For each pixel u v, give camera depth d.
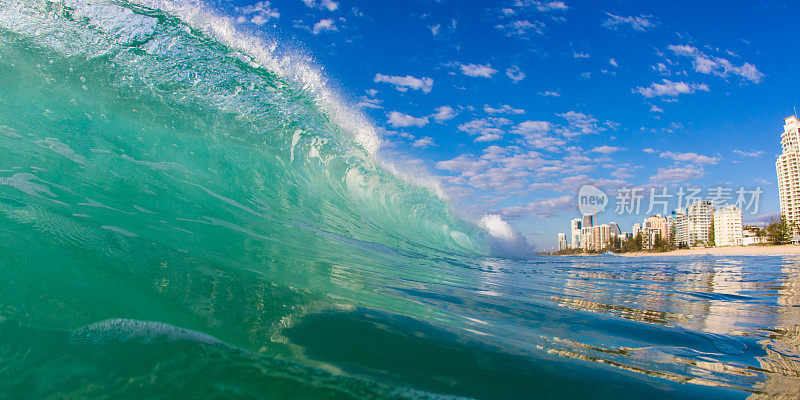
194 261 2.85
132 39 6.54
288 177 7.91
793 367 2.55
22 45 5.44
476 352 2.22
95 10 6.23
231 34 7.85
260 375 1.49
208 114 7.06
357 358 1.87
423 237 11.87
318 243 5.24
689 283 7.51
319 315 2.40
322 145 9.37
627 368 2.29
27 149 4.05
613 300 4.86
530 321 3.21
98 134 5.15
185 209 4.38
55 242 2.41
